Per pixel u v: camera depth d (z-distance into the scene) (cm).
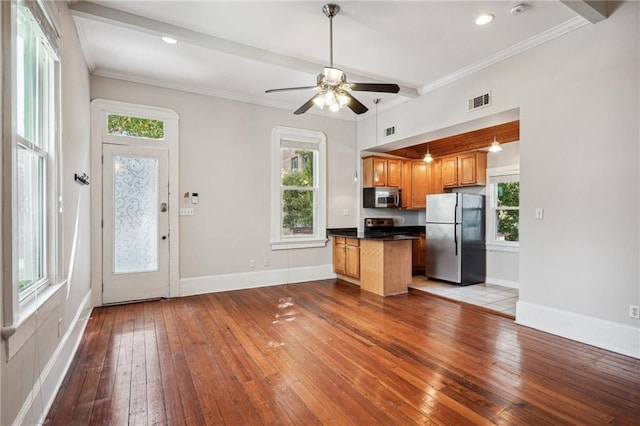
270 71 419
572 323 308
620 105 279
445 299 452
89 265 390
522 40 340
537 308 335
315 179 592
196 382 233
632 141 273
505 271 545
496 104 376
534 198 339
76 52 307
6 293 145
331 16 293
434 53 368
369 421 190
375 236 532
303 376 241
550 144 326
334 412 198
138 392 220
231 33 329
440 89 446
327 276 593
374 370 249
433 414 195
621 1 277
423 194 666
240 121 511
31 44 200
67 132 266
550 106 327
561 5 281
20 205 183
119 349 287
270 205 538
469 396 214
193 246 475
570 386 226
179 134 464
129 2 280
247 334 322
